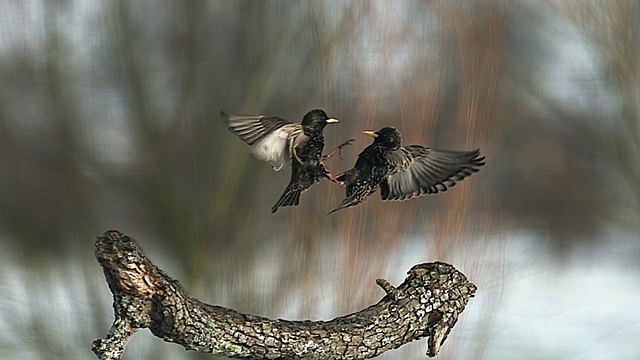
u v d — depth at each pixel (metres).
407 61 18.11
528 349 25.17
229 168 20.52
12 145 20.98
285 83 20.83
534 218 41.94
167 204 20.17
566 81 40.56
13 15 21.80
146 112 21.31
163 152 21.03
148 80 21.58
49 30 21.73
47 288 19.97
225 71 21.20
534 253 38.88
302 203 18.05
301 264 17.53
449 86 18.31
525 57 40.75
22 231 20.62
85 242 20.64
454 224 18.08
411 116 17.77
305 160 10.43
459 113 18.05
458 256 18.30
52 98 21.50
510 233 37.47
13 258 20.77
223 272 19.16
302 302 17.39
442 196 18.23
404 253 17.52
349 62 18.22
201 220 19.95
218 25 21.20
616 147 40.41
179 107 21.41
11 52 21.56
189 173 20.66
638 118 39.00
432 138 18.06
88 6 21.95
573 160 41.06
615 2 36.81
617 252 40.16
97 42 21.81
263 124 10.45
